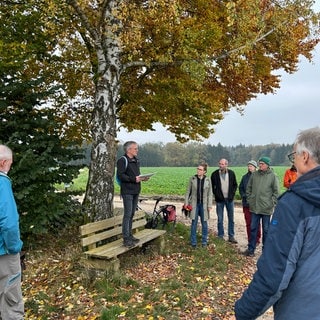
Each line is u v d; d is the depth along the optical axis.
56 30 9.79
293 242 2.06
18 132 8.02
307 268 2.08
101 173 8.31
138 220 8.57
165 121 11.58
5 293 4.09
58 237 8.93
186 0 9.99
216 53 10.10
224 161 10.09
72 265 6.80
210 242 9.44
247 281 6.84
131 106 11.50
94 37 8.35
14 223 3.92
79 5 7.76
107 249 6.73
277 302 2.23
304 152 2.24
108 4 8.03
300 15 9.59
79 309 5.28
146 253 7.95
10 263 4.06
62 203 8.45
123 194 7.07
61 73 11.35
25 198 7.78
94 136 8.45
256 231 8.80
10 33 9.49
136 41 8.27
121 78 10.95
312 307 2.08
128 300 5.56
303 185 2.12
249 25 8.81
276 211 2.18
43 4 8.66
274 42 11.31
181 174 42.47
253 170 9.81
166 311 5.19
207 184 9.03
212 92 11.16
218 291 6.16
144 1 9.46
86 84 12.00
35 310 5.29
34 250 8.02
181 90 10.27
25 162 7.57
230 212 10.18
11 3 9.51
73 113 12.34
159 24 9.13
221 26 10.26
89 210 8.33
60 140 8.88
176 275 6.69
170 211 10.41
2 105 8.07
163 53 9.63
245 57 10.73
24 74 9.99
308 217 2.07
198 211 9.05
